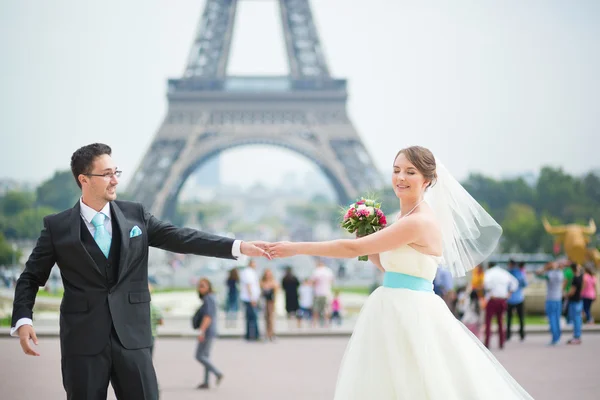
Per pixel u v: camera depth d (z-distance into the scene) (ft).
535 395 41.70
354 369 19.02
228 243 20.12
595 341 71.26
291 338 81.00
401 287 19.36
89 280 19.06
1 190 341.62
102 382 18.69
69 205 335.47
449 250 21.86
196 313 47.78
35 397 41.88
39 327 85.40
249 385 48.29
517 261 73.05
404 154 20.13
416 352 18.56
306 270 279.49
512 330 79.66
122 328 19.01
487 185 334.85
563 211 326.24
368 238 19.03
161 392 45.70
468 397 18.47
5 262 240.53
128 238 19.49
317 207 636.48
